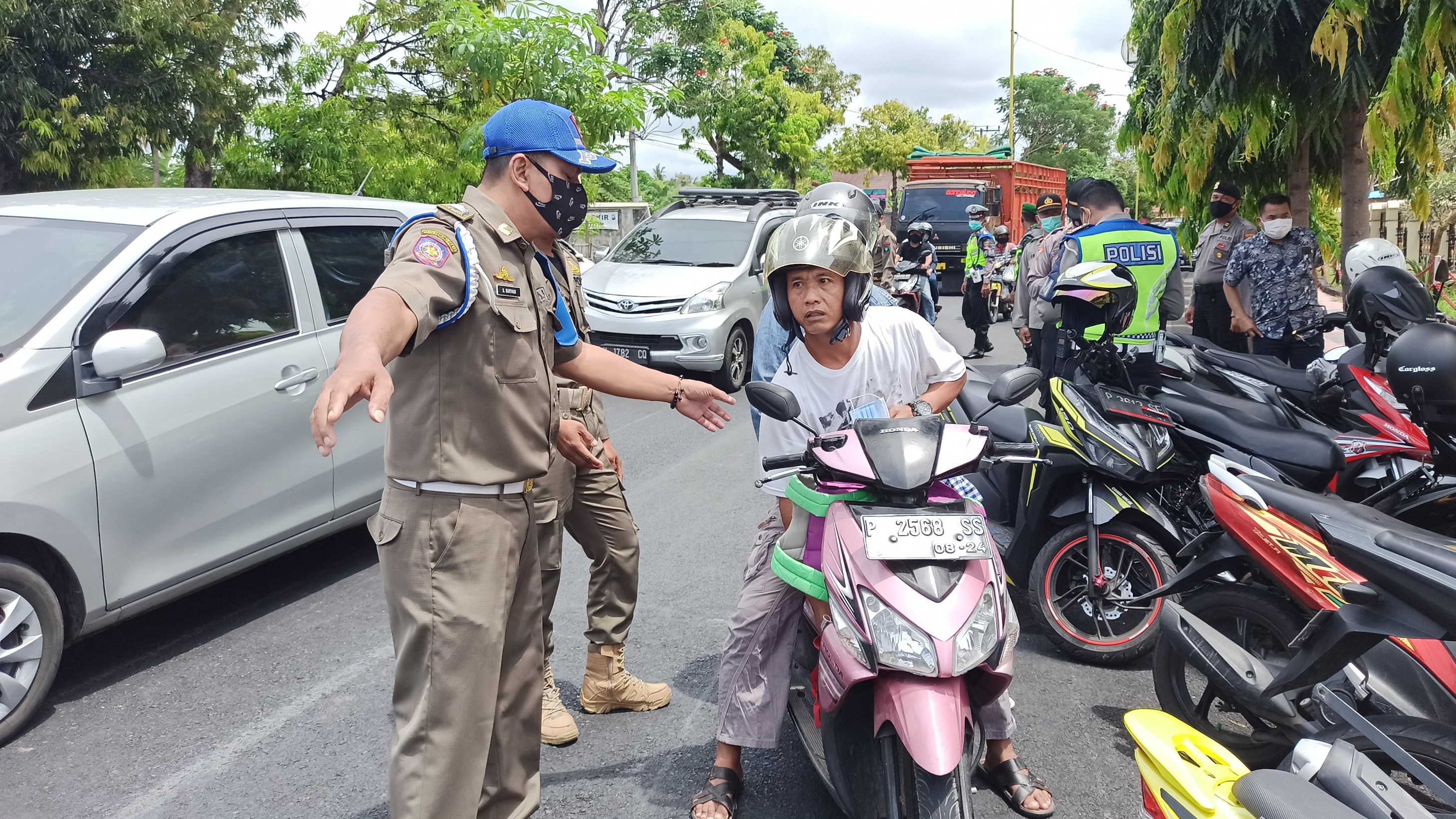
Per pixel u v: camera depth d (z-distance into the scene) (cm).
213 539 437
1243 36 788
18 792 331
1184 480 438
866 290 286
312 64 1467
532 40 1234
